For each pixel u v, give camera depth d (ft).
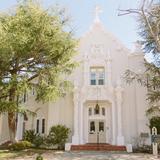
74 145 78.02
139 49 89.04
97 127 85.20
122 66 88.28
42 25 66.44
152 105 77.15
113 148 76.07
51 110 85.66
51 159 56.65
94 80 88.07
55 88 68.23
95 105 86.79
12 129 71.72
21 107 67.41
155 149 66.59
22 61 68.59
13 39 61.16
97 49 89.81
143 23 70.23
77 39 74.69
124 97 85.46
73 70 83.10
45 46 67.97
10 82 63.16
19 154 62.49
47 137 80.64
